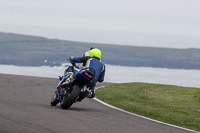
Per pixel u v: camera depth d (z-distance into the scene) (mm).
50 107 34594
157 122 33812
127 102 50812
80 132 22484
